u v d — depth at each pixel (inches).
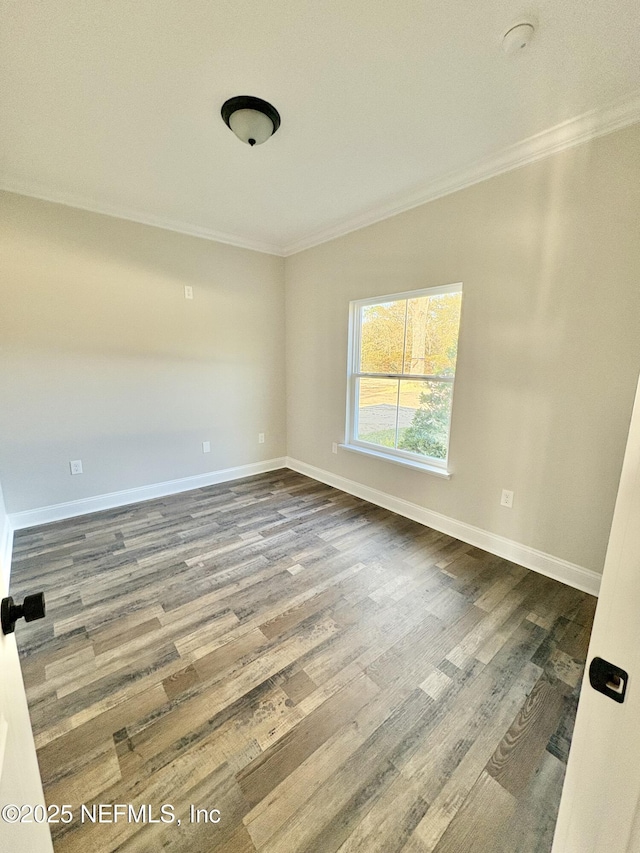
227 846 38.4
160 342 130.1
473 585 83.6
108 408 122.2
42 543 101.6
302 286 150.1
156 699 55.2
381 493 128.6
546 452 84.8
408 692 56.6
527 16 49.8
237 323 148.5
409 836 39.3
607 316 73.2
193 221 125.4
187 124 73.2
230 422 153.4
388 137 77.4
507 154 81.7
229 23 51.0
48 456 113.2
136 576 86.4
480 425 96.3
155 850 38.1
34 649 64.6
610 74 59.5
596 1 47.3
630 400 72.2
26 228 102.0
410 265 107.8
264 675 59.5
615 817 20.4
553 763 46.7
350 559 94.2
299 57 57.0
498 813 41.4
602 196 71.1
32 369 107.7
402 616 73.4
